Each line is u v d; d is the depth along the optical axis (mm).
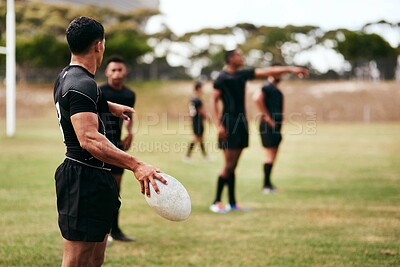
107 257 6312
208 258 6262
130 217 8633
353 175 13797
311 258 6230
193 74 89312
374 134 30859
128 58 68625
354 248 6668
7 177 12672
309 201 10125
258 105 10992
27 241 6969
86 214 3717
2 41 30531
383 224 8070
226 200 10320
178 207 3684
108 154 3547
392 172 14367
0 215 8547
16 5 55562
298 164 16328
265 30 85125
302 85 59125
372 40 69188
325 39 78250
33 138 24922
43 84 63500
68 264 3771
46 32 61781
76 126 3547
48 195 10352
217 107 9172
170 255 6402
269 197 10625
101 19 76000
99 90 3824
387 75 71250
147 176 3615
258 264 6004
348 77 76250
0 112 51562
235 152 9109
